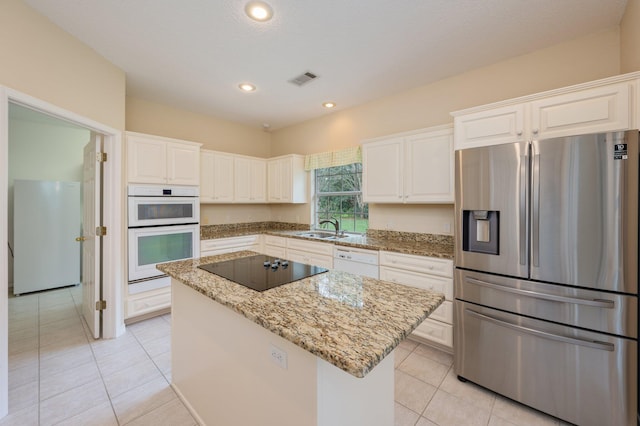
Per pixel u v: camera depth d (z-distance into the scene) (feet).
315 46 7.43
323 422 3.12
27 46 5.78
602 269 4.77
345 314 3.41
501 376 5.87
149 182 9.39
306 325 3.10
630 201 4.55
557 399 5.25
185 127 12.39
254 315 3.37
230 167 12.78
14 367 6.86
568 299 5.02
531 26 6.63
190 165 10.58
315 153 13.53
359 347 2.63
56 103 6.48
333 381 3.24
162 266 5.84
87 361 7.15
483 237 6.20
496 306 5.92
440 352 7.72
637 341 4.58
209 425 4.99
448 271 7.35
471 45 7.40
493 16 6.26
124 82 8.76
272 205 15.78
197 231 10.78
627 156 4.55
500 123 6.49
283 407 3.50
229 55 7.88
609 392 4.80
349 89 10.16
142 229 9.18
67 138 13.99
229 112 12.70
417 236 9.88
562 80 7.33
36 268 12.23
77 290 12.67
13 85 5.49
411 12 6.13
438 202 8.44
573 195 4.99
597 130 5.41
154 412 5.48
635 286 4.56
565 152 5.04
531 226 5.42
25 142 13.00
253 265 5.95
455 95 9.10
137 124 10.94
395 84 9.75
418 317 3.34
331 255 10.19
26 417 5.27
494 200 5.87
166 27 6.64
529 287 5.48
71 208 13.15
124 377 6.53
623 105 5.18
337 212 13.08
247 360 4.10
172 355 6.15
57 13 6.12
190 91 10.36
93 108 7.58
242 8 6.00
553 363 5.27
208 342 4.98
